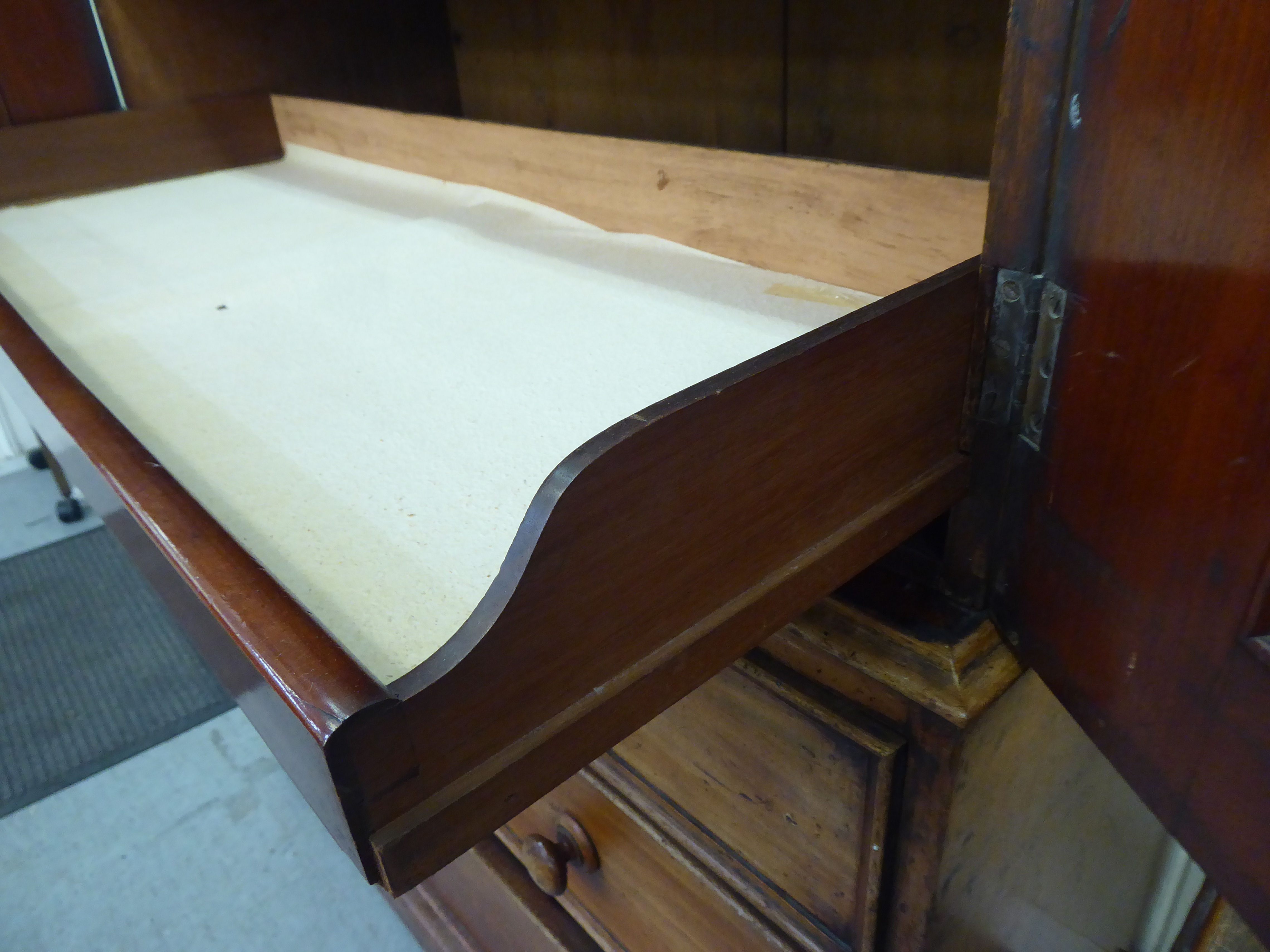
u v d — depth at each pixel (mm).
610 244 794
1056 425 408
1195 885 845
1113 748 415
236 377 600
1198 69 298
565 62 1186
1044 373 410
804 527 395
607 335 606
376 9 1289
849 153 917
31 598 1605
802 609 410
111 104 1168
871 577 539
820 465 385
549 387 542
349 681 264
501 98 1326
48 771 1259
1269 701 318
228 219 997
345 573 382
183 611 400
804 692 515
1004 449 449
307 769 297
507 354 594
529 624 293
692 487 328
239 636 285
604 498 296
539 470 455
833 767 521
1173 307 328
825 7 869
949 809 493
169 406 564
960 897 568
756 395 336
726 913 650
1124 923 888
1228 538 322
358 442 498
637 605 330
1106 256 357
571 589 301
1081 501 401
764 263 682
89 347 672
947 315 417
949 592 512
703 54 1003
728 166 674
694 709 589
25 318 643
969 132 813
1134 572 374
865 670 486
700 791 624
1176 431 338
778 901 608
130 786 1232
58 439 532
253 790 1220
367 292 738
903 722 487
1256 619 317
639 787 672
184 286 790
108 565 1689
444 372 578
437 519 419
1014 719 528
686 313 623
